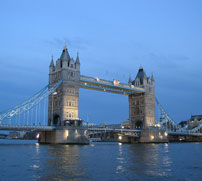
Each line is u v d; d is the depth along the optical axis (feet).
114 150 259.60
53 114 416.05
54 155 190.80
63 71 405.80
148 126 522.47
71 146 322.55
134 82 555.69
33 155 189.47
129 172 119.96
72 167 131.23
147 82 543.80
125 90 511.81
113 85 468.34
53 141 383.04
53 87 399.85
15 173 114.32
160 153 226.17
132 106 552.82
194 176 113.39
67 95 403.75
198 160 171.63
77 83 419.33
